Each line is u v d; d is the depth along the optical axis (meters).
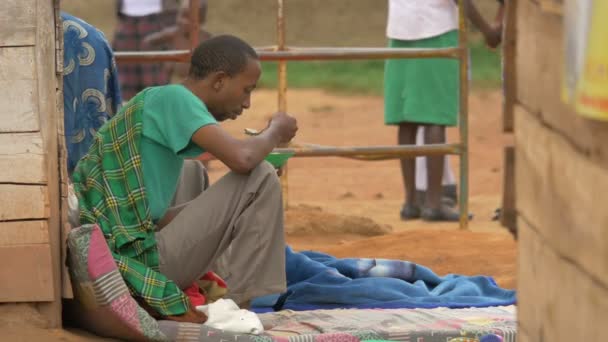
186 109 11.59
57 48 10.90
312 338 10.71
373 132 46.66
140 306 11.13
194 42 20.20
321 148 20.80
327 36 75.81
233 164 11.49
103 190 11.79
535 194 6.50
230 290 11.73
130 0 32.22
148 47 32.09
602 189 5.29
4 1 10.52
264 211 11.69
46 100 10.61
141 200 11.60
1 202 10.61
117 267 10.88
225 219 11.71
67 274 10.91
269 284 11.77
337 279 13.79
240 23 76.81
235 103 12.36
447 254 17.91
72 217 11.83
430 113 23.14
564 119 5.85
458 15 21.52
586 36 5.11
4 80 10.56
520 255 6.96
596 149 5.37
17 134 10.59
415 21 23.22
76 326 11.27
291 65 66.25
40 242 10.64
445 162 26.52
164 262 11.53
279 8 21.42
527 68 6.58
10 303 10.75
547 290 6.32
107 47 14.45
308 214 22.47
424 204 25.33
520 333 7.04
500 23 23.75
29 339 10.29
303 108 53.56
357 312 12.42
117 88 14.63
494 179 34.81
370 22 77.25
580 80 5.16
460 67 21.09
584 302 5.64
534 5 6.39
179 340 10.66
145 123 11.77
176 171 11.89
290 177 35.41
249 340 10.66
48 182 10.62
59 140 11.00
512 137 7.12
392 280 13.86
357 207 27.62
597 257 5.40
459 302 13.23
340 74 64.06
